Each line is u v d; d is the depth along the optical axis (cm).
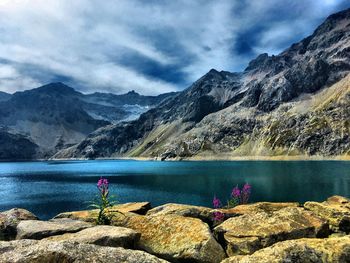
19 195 9175
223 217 2066
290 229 1588
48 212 6469
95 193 9350
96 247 1047
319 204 2119
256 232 1583
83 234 1522
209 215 2156
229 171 16512
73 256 977
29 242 1111
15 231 1945
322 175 12369
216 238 1695
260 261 1115
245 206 2330
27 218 2191
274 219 1698
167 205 2391
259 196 7225
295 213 1766
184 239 1547
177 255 1480
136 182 12012
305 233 1595
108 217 1964
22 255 970
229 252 1548
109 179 13725
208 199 7338
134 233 1532
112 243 1449
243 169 17938
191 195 8012
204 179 12325
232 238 1579
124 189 9606
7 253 991
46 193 9538
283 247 1170
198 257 1443
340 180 10306
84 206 7138
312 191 7862
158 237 1625
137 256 1024
